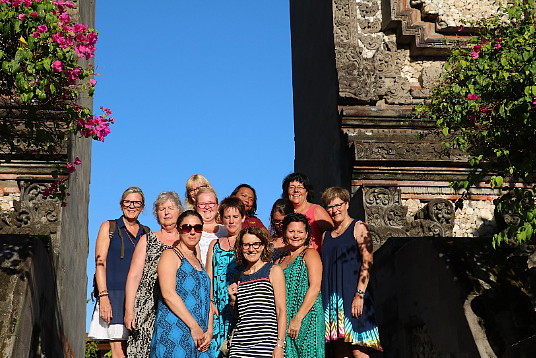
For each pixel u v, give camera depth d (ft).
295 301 25.00
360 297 26.50
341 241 27.55
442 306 30.71
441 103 33.24
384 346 37.19
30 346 27.68
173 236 26.68
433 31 48.83
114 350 27.17
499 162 29.81
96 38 28.55
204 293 24.02
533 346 24.86
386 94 48.16
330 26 50.42
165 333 23.18
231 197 26.45
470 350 28.14
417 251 33.50
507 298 29.19
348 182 46.09
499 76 27.89
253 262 23.93
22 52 26.55
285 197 29.37
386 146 45.44
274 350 23.06
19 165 41.01
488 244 32.32
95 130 29.68
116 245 27.84
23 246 29.14
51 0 29.99
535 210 26.81
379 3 50.24
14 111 35.29
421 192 45.96
